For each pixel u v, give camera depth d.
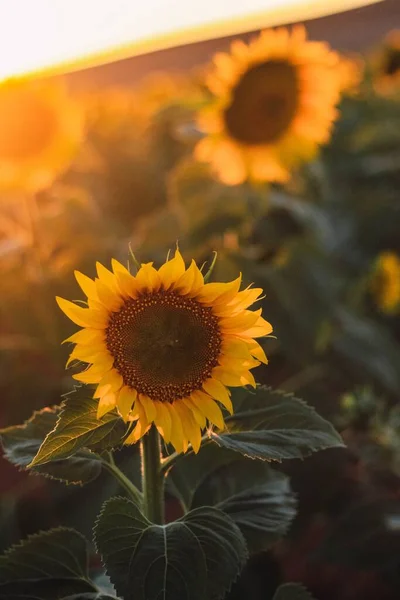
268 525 1.56
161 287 1.35
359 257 3.43
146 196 3.58
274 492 1.60
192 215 2.58
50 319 2.36
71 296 2.39
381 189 3.90
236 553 1.36
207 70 3.40
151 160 3.67
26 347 2.42
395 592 2.30
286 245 2.63
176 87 3.93
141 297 1.35
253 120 2.52
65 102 2.68
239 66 2.48
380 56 4.33
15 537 2.19
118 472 1.45
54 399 2.42
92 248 2.56
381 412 2.19
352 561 2.10
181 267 1.34
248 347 1.36
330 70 2.52
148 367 1.34
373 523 2.11
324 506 2.27
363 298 3.26
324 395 2.53
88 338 1.34
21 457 1.44
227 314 1.35
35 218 2.58
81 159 3.57
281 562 2.43
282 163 2.57
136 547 1.35
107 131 3.75
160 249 2.55
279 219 2.86
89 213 2.73
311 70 2.49
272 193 2.81
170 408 1.35
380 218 3.55
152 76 5.57
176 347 1.34
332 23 7.14
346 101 3.98
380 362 2.75
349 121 3.96
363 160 3.93
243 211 2.61
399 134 3.82
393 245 3.49
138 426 1.34
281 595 1.55
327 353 2.66
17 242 2.49
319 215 3.06
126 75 5.83
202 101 2.64
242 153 2.56
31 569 1.50
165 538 1.36
